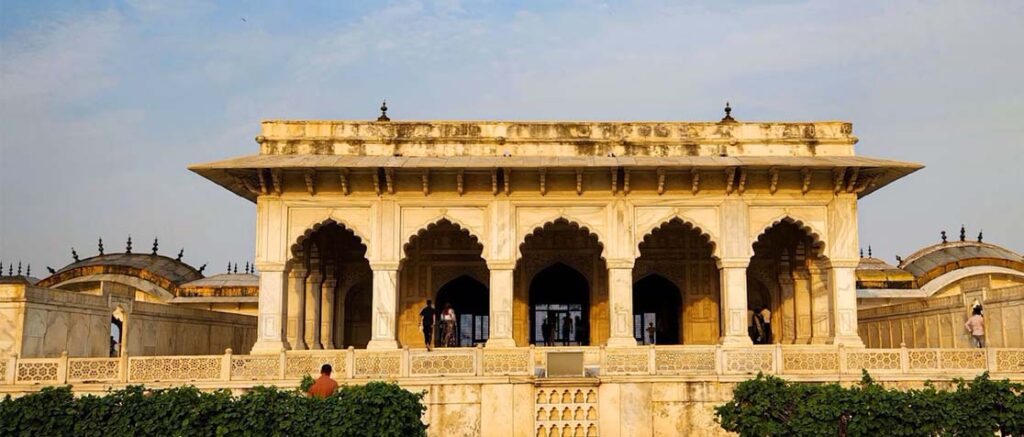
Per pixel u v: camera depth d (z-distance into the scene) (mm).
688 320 17188
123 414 8367
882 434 8664
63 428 8305
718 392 11711
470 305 17828
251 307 22234
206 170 14148
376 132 15211
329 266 17547
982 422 8805
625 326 14227
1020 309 13367
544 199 14586
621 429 11625
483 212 14555
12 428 8273
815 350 11859
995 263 21453
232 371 11500
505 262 14367
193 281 24219
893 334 18141
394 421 8602
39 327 12438
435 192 14562
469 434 11562
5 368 11086
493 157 14680
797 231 17125
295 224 14445
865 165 13914
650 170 14438
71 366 11203
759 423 9148
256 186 14531
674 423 11656
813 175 14586
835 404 8852
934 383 11672
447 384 11625
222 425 8289
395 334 14234
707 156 14945
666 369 11844
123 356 11312
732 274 14414
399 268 14414
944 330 15812
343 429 8336
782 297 17438
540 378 11664
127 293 15203
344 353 11695
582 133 15312
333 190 14516
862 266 22688
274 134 15242
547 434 11594
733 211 14562
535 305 17812
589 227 14531
